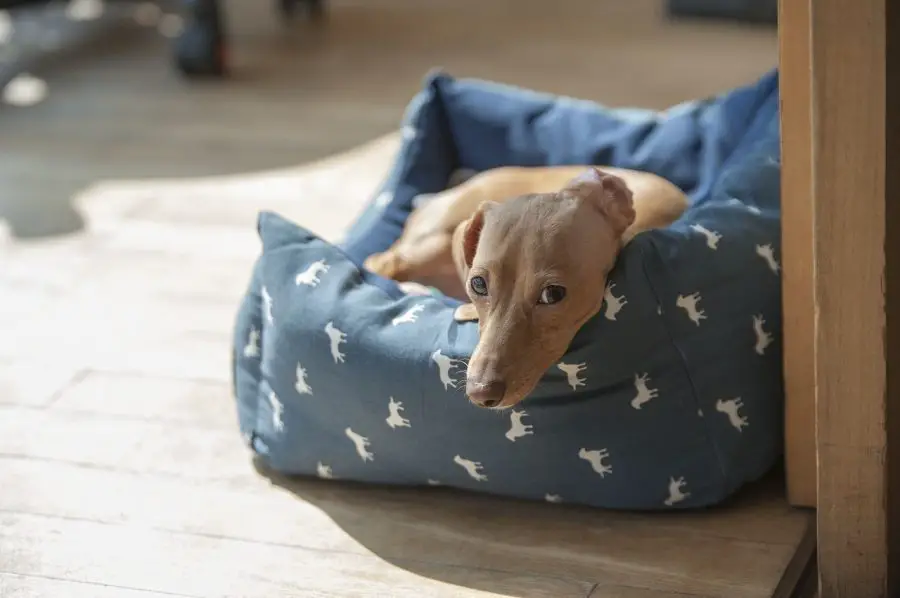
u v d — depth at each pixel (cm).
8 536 159
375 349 153
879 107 115
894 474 132
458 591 144
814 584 144
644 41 393
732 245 154
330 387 157
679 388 149
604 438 150
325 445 162
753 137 187
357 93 351
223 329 215
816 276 123
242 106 344
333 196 275
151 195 279
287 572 150
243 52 398
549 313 136
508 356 134
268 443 169
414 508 161
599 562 148
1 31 423
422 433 154
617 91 343
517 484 155
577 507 159
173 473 173
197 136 320
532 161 219
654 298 145
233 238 254
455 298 188
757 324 154
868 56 115
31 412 190
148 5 453
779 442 158
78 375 201
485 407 139
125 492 168
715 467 153
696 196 190
